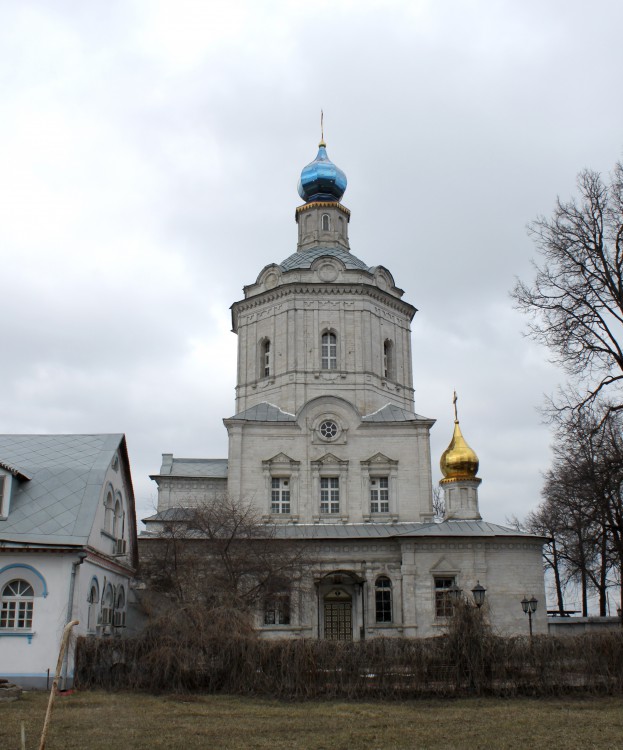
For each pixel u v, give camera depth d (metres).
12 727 20.09
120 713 22.53
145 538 48.59
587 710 23.81
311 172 70.31
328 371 57.78
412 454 55.81
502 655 27.06
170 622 28.64
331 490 55.41
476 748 17.89
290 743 18.28
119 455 37.62
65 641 8.97
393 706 24.66
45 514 30.97
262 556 44.22
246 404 59.62
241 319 62.09
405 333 63.06
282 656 26.84
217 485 61.91
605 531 44.12
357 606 50.62
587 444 39.00
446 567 49.78
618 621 52.19
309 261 63.28
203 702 25.08
